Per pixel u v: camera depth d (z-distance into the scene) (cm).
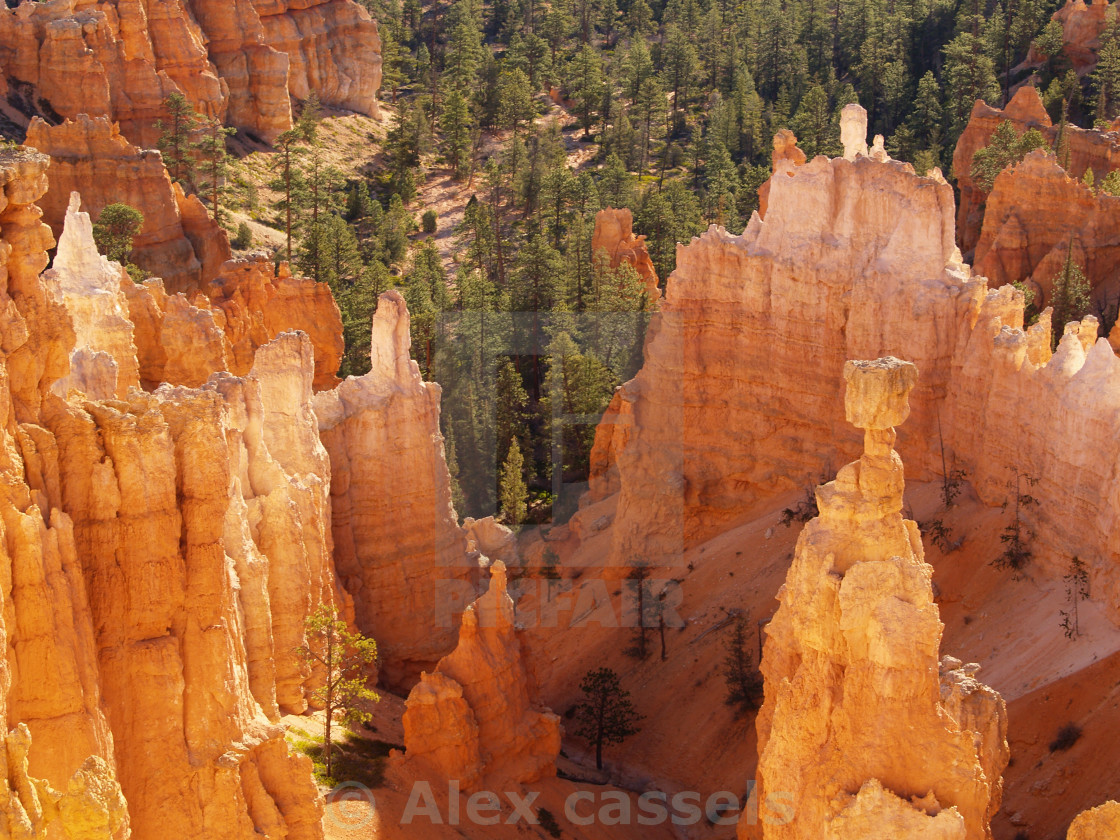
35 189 3334
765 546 6969
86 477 3406
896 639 3008
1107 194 9925
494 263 14612
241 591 4672
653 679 6231
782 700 3234
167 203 12012
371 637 6156
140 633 3488
